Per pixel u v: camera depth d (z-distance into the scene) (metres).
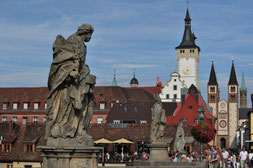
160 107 24.27
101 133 66.94
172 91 135.38
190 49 158.50
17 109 111.75
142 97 123.00
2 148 59.28
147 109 98.31
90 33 10.45
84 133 10.21
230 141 158.12
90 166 9.86
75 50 9.84
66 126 9.98
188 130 60.81
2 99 113.06
